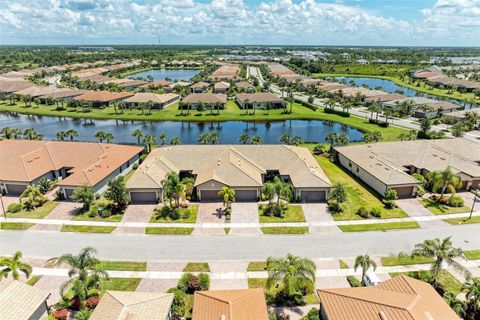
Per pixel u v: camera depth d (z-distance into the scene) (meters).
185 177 66.56
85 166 67.44
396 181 60.34
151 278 40.19
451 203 58.03
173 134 108.06
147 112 132.25
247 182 59.50
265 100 136.25
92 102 142.38
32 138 89.38
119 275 40.69
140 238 48.38
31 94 149.25
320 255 44.56
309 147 88.81
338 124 119.12
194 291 36.78
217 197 59.88
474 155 74.81
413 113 124.75
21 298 32.38
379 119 120.00
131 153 75.38
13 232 49.84
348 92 152.38
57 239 48.12
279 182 54.38
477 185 65.44
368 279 37.28
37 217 53.94
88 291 36.91
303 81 188.50
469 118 107.38
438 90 182.38
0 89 158.88
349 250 45.66
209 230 50.34
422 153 73.19
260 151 71.12
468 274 35.72
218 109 131.12
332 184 61.62
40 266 42.34
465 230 50.66
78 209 56.59
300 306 36.03
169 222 52.50
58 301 36.41
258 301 32.28
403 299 30.73
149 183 58.50
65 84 183.50
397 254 44.84
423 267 42.25
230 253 44.91
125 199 56.06
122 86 175.25
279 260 36.44
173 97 151.50
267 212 54.97
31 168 64.50
